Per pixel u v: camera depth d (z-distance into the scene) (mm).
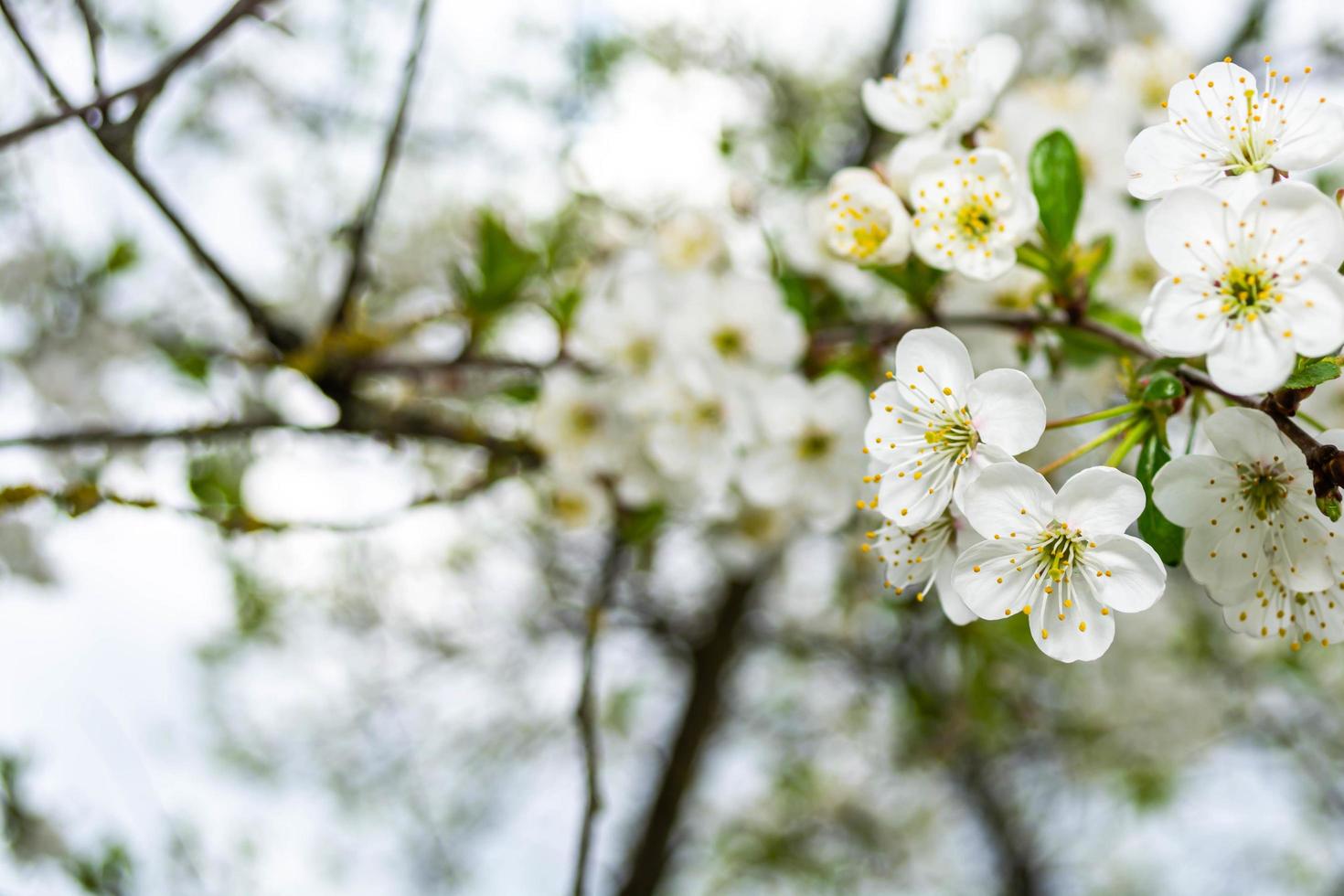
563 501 486
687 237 498
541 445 471
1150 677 960
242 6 393
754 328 460
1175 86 358
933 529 366
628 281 470
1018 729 948
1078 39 764
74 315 529
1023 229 383
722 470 457
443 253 618
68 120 397
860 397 455
